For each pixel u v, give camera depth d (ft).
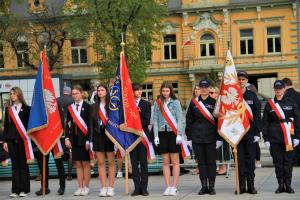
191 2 152.87
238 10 151.12
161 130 36.73
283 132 35.42
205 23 153.07
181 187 40.65
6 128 38.83
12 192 38.75
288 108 35.78
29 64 134.41
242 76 36.47
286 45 148.46
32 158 38.50
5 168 50.67
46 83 38.93
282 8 148.25
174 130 36.45
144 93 157.79
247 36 151.64
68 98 46.83
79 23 115.34
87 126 37.83
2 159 41.27
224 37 151.84
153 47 115.65
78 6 116.57
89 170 38.37
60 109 40.22
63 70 157.48
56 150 39.01
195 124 36.47
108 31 110.73
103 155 37.29
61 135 39.24
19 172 38.75
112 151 37.17
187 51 153.99
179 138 36.27
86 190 38.40
